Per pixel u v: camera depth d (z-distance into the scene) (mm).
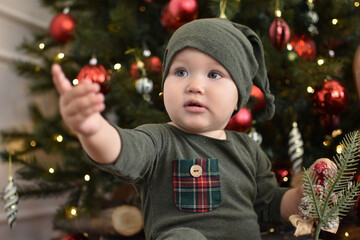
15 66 1640
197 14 1283
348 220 1100
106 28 1544
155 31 1571
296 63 1301
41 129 1562
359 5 1428
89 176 1382
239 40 798
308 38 1382
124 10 1444
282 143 1504
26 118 1765
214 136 814
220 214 742
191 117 752
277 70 1366
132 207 1345
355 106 1553
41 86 1715
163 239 669
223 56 750
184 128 784
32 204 1754
